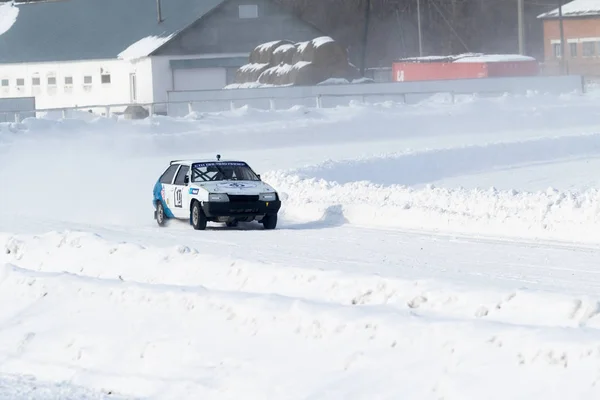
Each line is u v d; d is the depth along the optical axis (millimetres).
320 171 114750
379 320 39156
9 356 47875
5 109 194125
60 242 64250
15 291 53812
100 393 41156
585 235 72625
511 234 76375
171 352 43344
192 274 53594
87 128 160875
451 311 41094
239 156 149250
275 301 43375
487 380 34531
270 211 83562
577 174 121375
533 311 39250
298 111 185375
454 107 196875
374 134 178000
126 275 56938
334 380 37688
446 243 72562
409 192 89125
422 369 36250
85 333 47219
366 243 73312
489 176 121188
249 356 40906
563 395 32781
